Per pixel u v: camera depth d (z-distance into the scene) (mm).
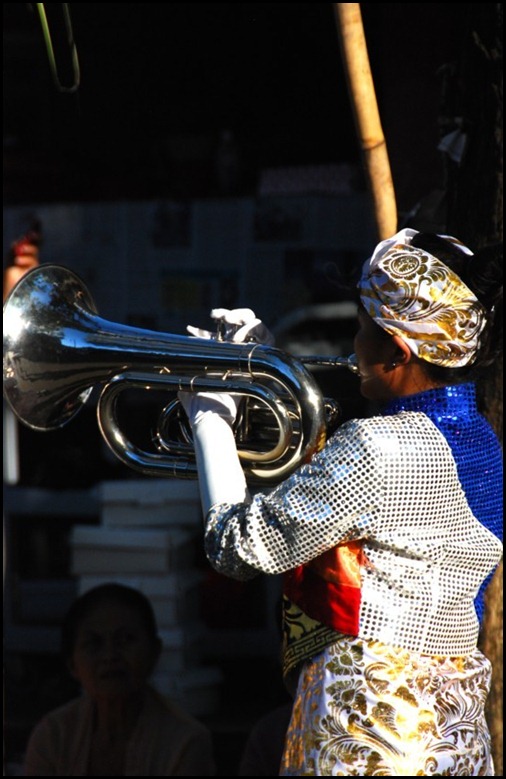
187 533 17812
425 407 7531
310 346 16656
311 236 16844
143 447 17000
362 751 7195
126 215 17250
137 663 13391
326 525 7141
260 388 7809
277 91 17078
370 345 7613
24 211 17406
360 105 9781
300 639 7539
